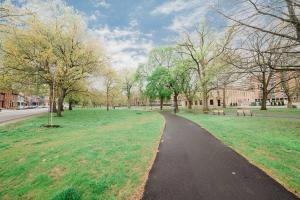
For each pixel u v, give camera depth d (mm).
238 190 4121
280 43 6844
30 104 104438
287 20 5840
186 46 28844
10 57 19031
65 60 21172
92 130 13031
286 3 5605
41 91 29391
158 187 4328
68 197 3873
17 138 10453
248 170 5203
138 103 111625
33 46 20000
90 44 22922
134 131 11836
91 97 31828
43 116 26125
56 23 21469
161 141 8961
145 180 4691
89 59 22969
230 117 20656
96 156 6473
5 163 6344
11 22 10766
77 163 5891
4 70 19578
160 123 16484
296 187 4164
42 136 11086
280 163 5578
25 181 5082
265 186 4273
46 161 6246
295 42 6418
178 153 6938
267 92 30438
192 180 4652
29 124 16578
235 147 7641
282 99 60406
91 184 4457
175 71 35281
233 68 7715
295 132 10430
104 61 24469
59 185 4625
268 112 25547
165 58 45406
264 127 12484
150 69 48812
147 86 44062
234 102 74625
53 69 20172
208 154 6770
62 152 7145
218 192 4059
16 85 22766
